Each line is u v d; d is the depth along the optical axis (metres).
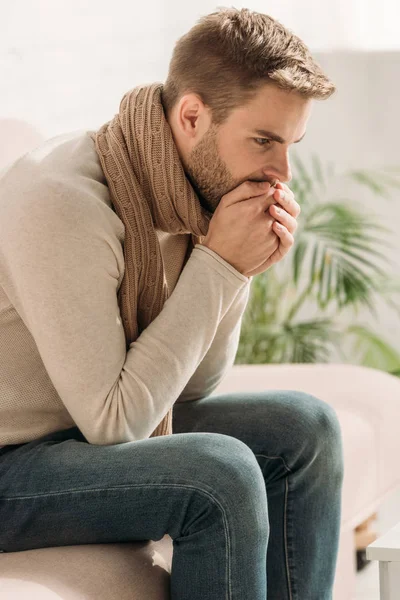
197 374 1.99
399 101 3.89
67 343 1.56
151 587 1.56
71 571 1.51
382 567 1.45
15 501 1.60
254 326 3.73
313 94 1.68
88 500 1.55
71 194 1.60
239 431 1.89
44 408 1.69
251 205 1.70
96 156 1.78
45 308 1.56
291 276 3.83
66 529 1.59
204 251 1.70
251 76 1.68
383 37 3.87
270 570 1.84
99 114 3.54
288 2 3.78
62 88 3.49
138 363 1.61
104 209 1.65
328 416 1.91
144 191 1.79
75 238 1.58
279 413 1.89
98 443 1.62
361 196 3.95
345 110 3.90
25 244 1.57
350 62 3.88
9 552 1.64
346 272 3.86
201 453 1.52
